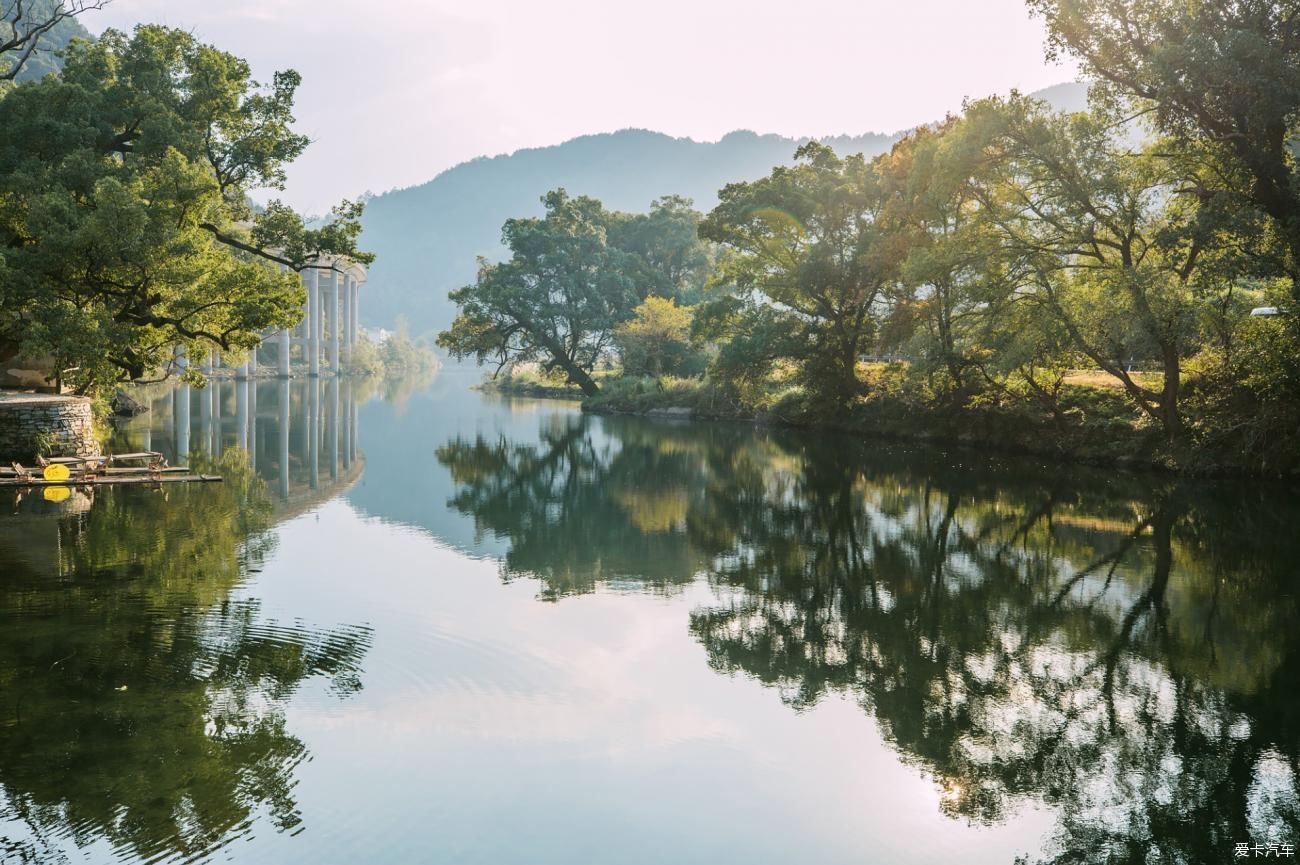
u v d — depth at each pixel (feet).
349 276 512.63
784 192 190.49
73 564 64.90
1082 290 124.57
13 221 116.06
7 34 151.64
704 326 213.87
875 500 102.68
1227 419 112.88
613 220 348.79
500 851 30.01
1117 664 49.96
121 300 117.29
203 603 55.72
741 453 151.12
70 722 37.99
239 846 29.50
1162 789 35.94
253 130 136.56
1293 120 97.96
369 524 84.99
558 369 313.32
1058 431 138.00
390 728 38.63
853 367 191.42
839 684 46.24
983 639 54.19
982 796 35.14
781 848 31.07
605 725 39.99
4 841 29.27
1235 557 74.28
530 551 75.05
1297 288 97.09
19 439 109.60
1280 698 45.16
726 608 59.41
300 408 235.81
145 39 128.98
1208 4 98.07
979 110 121.60
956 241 130.52
